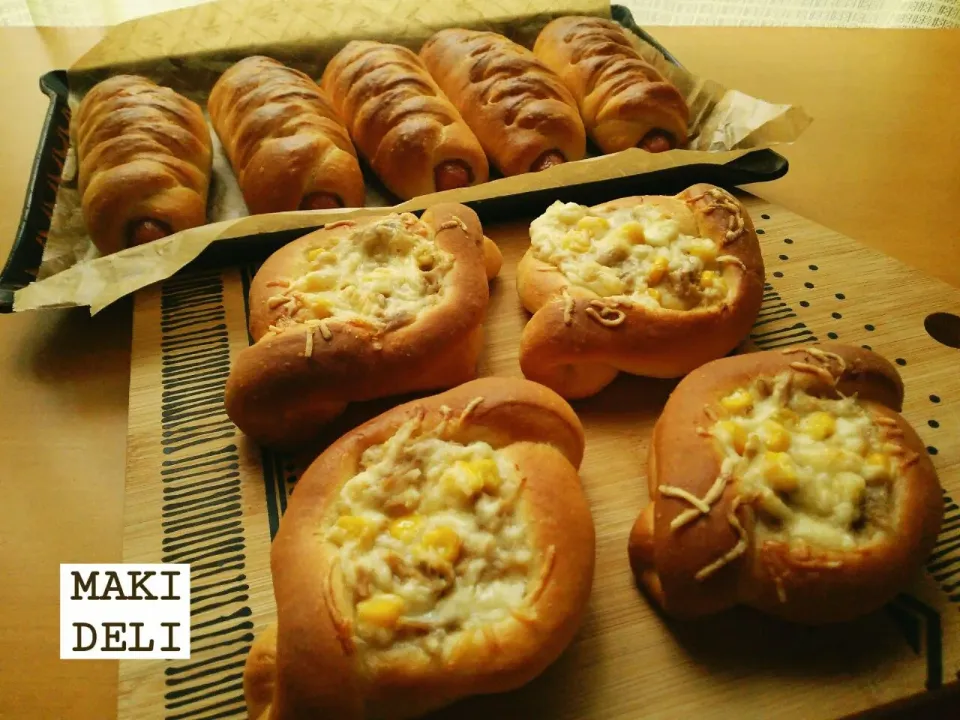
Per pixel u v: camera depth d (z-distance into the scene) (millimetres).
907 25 555
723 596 192
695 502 196
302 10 407
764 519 197
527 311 291
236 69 372
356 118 359
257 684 182
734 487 197
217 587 209
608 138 372
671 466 207
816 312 288
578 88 387
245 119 339
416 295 256
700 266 269
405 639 174
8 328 282
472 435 213
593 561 195
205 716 186
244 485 234
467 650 173
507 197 317
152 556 216
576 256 274
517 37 440
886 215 337
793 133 359
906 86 423
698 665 197
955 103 410
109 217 298
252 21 403
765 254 311
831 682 193
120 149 314
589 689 192
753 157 342
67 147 356
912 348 275
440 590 180
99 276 281
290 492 233
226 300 289
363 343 240
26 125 384
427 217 283
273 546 196
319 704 168
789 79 424
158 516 225
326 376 237
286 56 410
